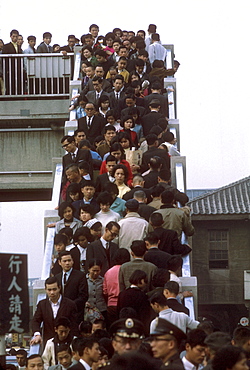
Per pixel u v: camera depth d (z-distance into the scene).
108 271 9.66
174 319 8.12
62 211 11.35
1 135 20.89
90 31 20.72
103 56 17.83
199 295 28.19
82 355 7.24
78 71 19.67
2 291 6.29
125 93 16.03
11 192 21.05
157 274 9.07
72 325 9.27
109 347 7.68
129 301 8.79
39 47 20.89
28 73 20.53
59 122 20.72
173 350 5.79
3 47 20.72
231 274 28.38
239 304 27.98
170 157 13.93
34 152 20.84
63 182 13.60
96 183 12.34
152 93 15.90
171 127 16.48
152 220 10.20
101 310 9.86
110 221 10.49
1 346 6.65
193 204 28.88
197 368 6.56
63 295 9.64
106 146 14.03
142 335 6.38
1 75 20.42
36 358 8.66
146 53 18.06
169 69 18.23
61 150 20.88
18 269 6.34
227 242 28.55
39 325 9.34
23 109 20.55
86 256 10.26
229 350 5.45
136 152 13.26
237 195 29.20
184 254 10.54
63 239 10.48
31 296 10.88
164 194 10.80
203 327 7.66
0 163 20.84
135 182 12.04
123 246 10.43
